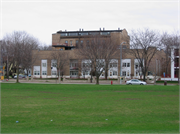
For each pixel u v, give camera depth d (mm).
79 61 70250
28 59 71375
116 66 77812
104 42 53031
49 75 85375
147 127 13156
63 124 13836
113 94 27375
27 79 66000
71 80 63438
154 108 18359
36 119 14992
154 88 33438
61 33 106312
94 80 63000
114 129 12695
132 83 51344
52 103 20578
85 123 14062
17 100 22328
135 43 60125
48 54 85250
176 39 57219
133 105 19594
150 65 72250
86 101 21734
